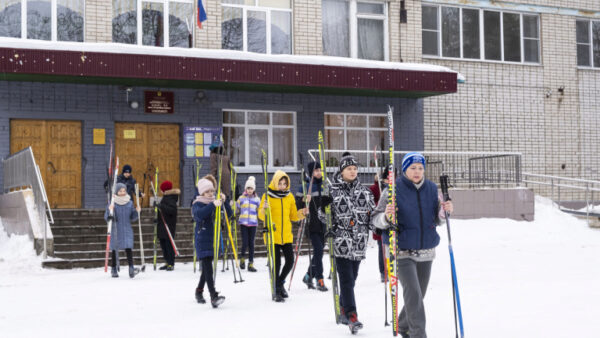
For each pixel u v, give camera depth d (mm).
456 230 15508
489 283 9188
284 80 15422
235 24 17297
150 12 16547
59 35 15797
